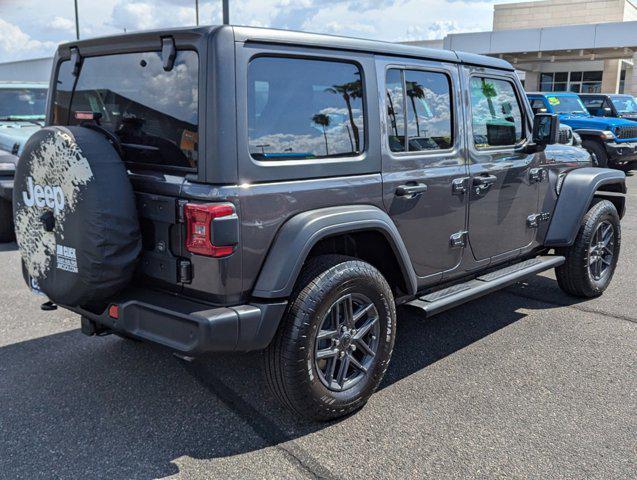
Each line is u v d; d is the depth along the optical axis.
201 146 2.76
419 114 3.70
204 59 2.73
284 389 3.02
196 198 2.76
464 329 4.70
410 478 2.78
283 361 2.97
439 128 3.85
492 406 3.46
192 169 2.83
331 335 3.15
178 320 2.78
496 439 3.11
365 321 3.36
